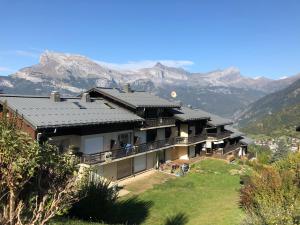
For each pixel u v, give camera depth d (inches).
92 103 1482.5
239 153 2790.4
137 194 1225.4
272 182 761.0
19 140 281.1
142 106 1528.1
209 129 2378.2
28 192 318.7
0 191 289.6
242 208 877.8
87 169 393.4
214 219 869.2
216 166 1866.4
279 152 2933.1
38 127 1016.2
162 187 1333.7
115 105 1576.0
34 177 319.6
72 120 1159.0
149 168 1699.1
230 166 1893.5
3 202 308.5
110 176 1384.1
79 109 1315.2
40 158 296.7
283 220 551.8
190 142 1974.7
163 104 1717.5
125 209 1042.1
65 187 333.4
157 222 940.6
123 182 1392.7
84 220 686.5
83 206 705.6
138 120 1493.6
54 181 329.4
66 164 336.2
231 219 813.9
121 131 1448.1
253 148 3651.6
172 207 1077.1
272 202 666.2
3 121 308.0
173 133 1964.8
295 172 793.6
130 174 1529.3
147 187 1337.4
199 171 1690.5
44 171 327.3
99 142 1327.5
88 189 714.2
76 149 1207.6
